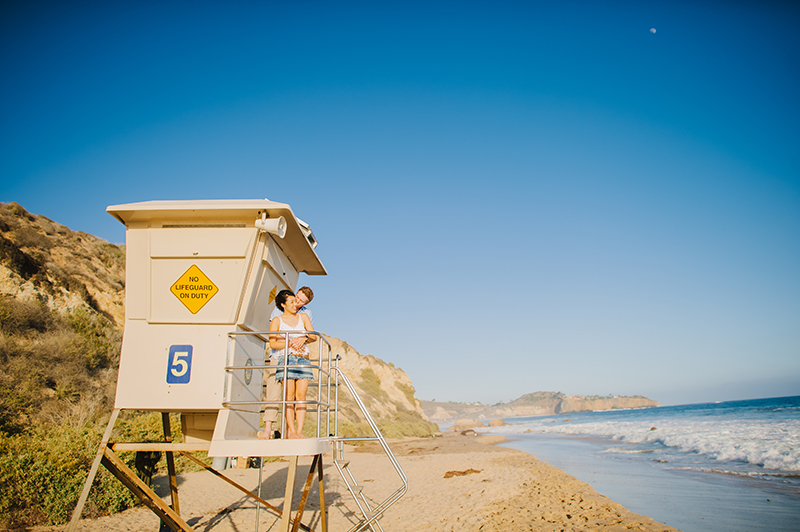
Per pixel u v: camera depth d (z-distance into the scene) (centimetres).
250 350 537
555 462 1938
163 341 496
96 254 2544
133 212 509
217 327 496
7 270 1703
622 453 2245
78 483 794
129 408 487
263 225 496
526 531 812
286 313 557
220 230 512
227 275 504
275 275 569
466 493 1187
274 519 858
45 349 1409
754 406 7988
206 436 539
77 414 1202
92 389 1403
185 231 514
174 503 636
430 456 2244
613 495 1181
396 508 1012
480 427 9981
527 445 3120
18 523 712
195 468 1330
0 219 2033
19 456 783
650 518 898
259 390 570
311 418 2692
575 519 895
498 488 1251
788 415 4122
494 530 822
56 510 746
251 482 1246
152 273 510
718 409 7669
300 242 598
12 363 1281
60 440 884
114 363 1647
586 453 2345
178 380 485
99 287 2177
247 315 505
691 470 1570
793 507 1001
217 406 475
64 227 2527
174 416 1276
